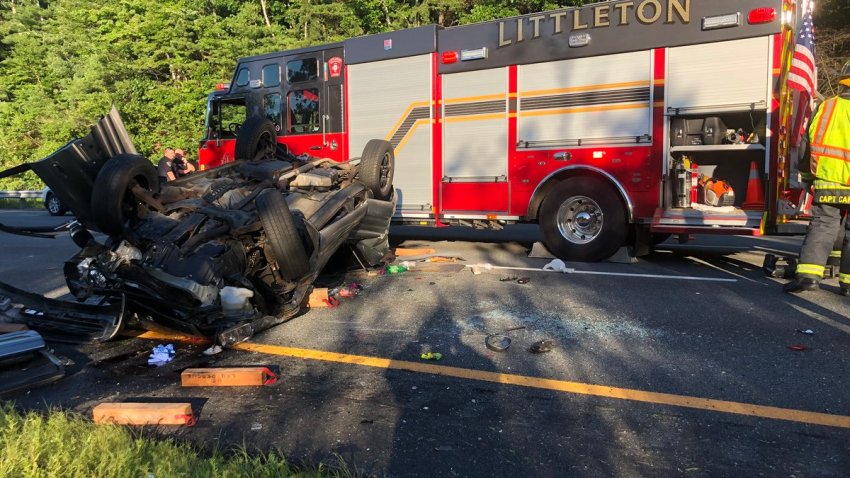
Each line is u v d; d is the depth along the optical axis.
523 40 8.16
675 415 3.37
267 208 4.89
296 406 3.59
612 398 3.61
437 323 5.23
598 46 7.66
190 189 5.87
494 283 6.76
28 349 3.97
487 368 4.14
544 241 8.32
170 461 2.72
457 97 8.72
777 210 6.84
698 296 6.00
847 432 3.14
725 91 6.96
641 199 7.55
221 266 4.65
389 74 9.24
